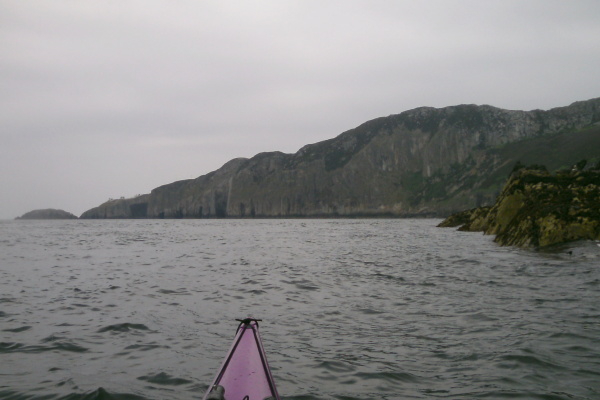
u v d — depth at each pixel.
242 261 26.62
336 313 12.10
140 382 7.15
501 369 7.47
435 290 15.41
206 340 9.59
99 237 61.47
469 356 8.19
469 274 19.08
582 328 9.86
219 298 14.41
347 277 19.20
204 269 22.48
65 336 9.84
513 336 9.36
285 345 9.12
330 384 7.00
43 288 16.42
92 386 6.94
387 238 54.22
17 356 8.45
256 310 12.57
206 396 5.03
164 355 8.55
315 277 19.30
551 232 26.97
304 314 12.00
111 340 9.55
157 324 10.97
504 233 34.09
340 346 9.02
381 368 7.69
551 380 6.94
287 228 108.62
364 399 6.43
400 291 15.43
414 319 11.23
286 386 6.92
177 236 64.94
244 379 5.66
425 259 26.22
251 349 6.64
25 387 6.91
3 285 17.16
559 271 18.77
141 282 17.95
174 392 6.75
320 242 47.69
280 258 28.61
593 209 26.53
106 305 13.28
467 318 11.15
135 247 40.09
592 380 6.90
